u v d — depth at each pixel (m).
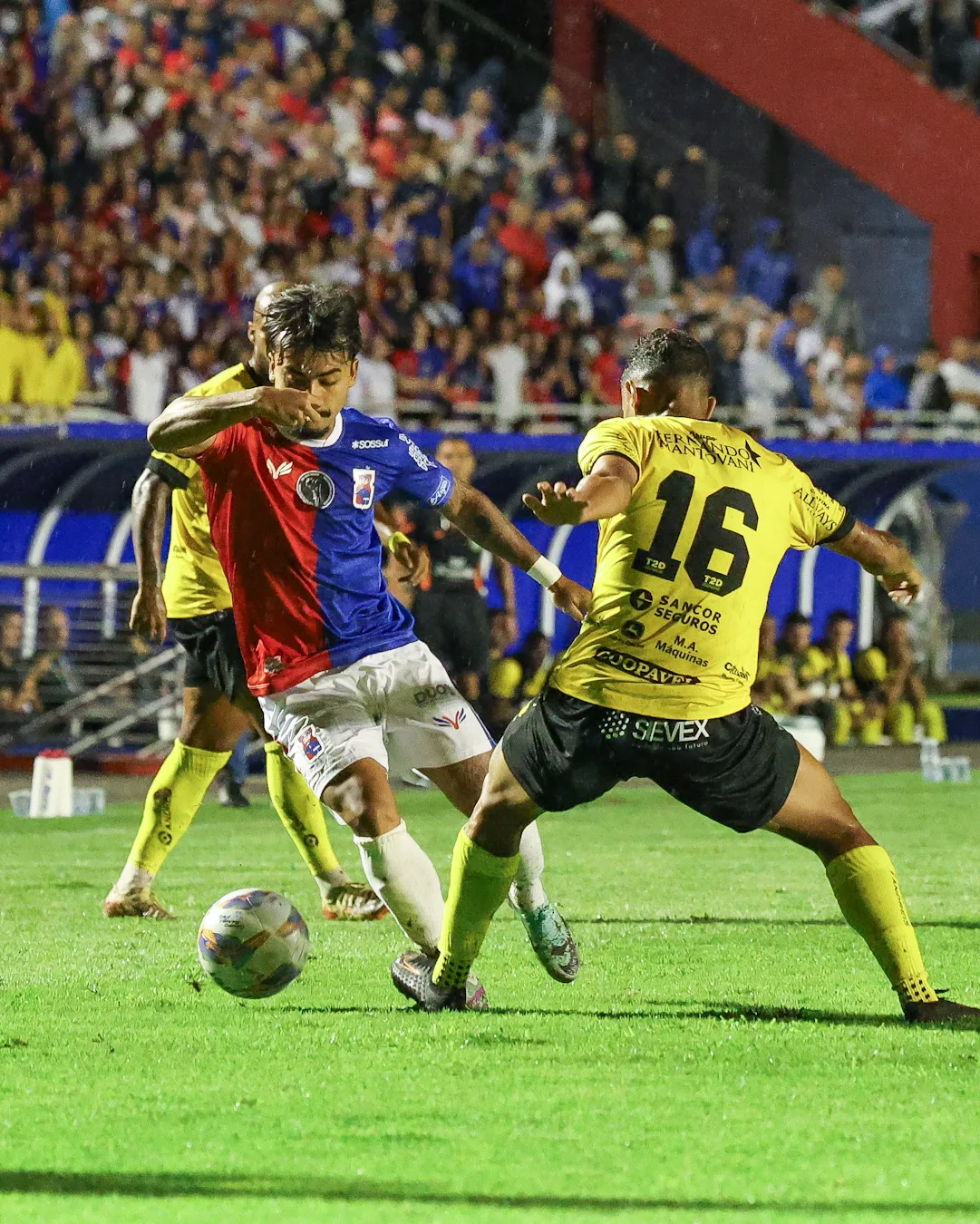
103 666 54.84
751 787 17.44
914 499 67.94
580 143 84.75
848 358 75.62
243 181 73.00
